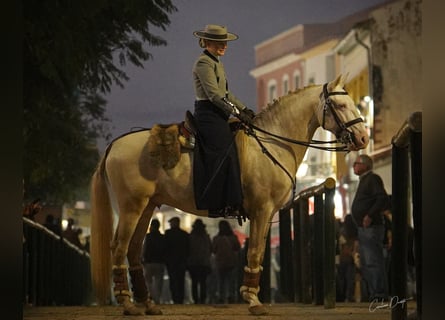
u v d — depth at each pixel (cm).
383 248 1705
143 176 1155
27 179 2767
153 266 2408
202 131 1151
